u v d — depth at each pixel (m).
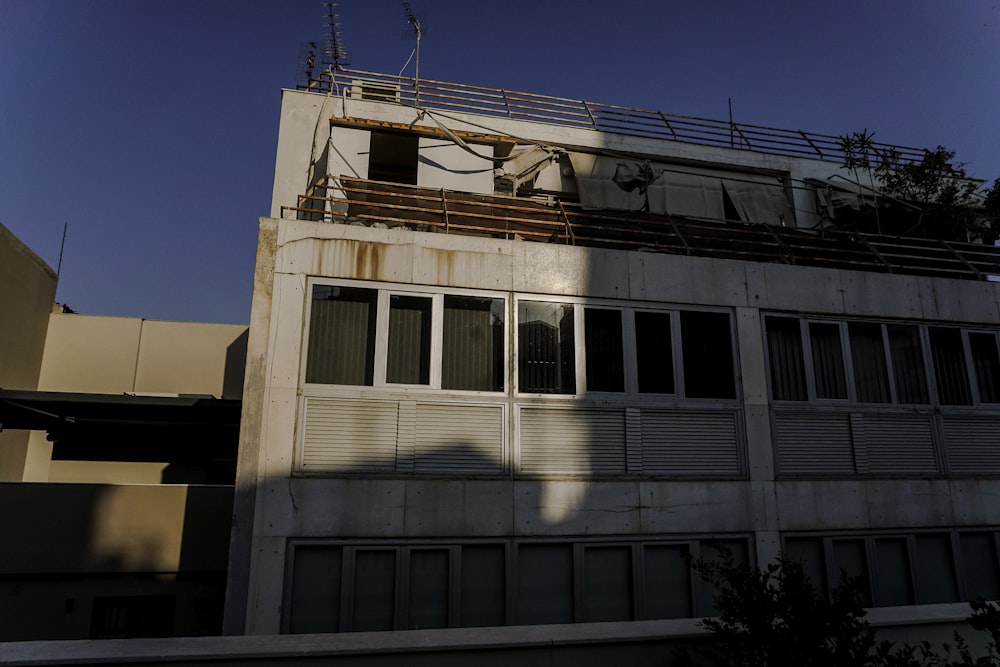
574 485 8.00
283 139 12.39
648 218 10.69
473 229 9.23
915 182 12.70
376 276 8.09
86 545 9.44
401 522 7.45
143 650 3.92
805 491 8.59
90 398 10.58
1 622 9.06
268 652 3.99
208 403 10.95
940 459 9.16
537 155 13.25
